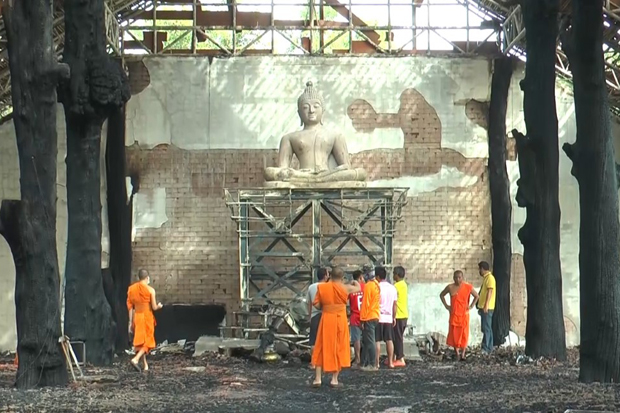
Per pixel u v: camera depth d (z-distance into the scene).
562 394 13.20
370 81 25.58
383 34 26.38
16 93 14.51
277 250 24.92
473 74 25.48
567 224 25.27
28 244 14.48
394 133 25.50
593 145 14.46
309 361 19.64
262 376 16.86
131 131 25.34
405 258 25.31
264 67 25.56
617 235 14.50
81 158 18.17
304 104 24.31
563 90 25.44
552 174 18.47
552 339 18.55
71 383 14.98
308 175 22.95
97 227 18.41
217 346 21.48
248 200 22.75
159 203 25.33
